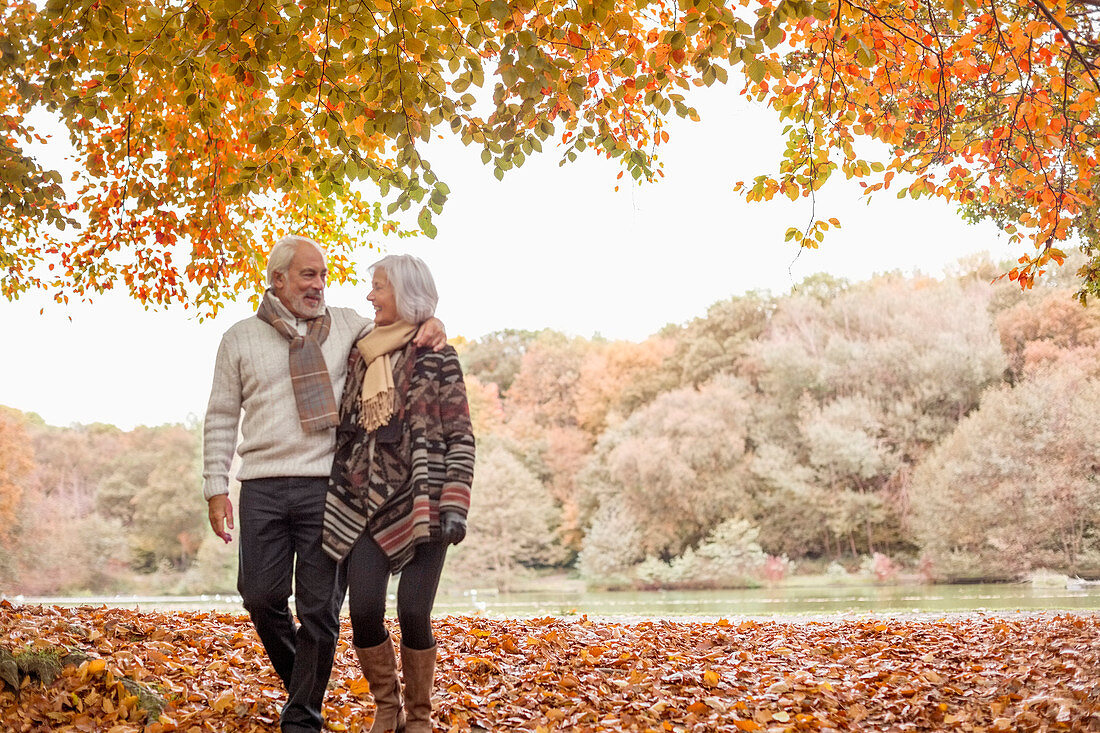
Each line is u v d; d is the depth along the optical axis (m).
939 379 41.59
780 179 6.54
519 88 4.79
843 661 5.10
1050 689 4.00
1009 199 7.34
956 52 6.23
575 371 58.78
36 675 3.48
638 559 44.78
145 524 47.72
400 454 3.11
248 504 3.17
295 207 9.21
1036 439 35.34
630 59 5.36
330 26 4.59
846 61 6.08
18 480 46.25
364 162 5.14
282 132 5.21
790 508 42.50
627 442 45.69
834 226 6.33
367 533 3.11
